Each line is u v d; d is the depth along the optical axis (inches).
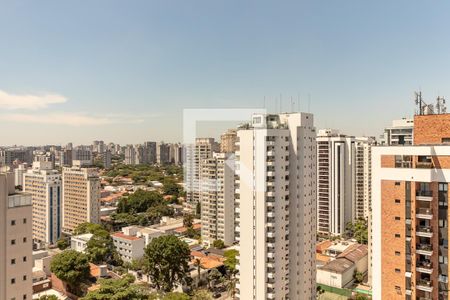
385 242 2354.8
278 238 3253.0
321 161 7485.2
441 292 2180.1
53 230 7234.3
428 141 2605.8
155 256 4480.8
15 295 2743.6
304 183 3501.5
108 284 3275.1
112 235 6067.9
